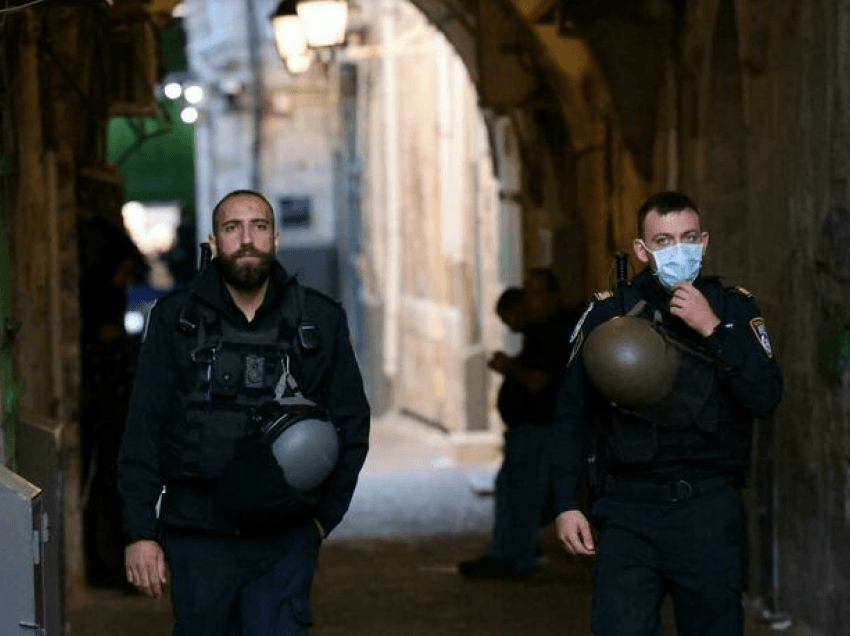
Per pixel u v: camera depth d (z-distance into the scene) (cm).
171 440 1336
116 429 2567
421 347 5712
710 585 1310
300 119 6931
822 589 1933
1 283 1758
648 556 1320
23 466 1748
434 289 5503
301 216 6975
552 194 3831
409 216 5897
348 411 1366
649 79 2945
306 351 1342
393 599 2447
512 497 2586
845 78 1805
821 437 1928
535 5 3356
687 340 1315
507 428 2617
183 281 7150
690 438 1312
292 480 1308
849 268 1806
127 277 2719
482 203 4756
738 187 2455
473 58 4409
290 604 1330
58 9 2545
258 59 6869
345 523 3588
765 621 2081
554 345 2542
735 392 1301
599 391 1317
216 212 1338
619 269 1367
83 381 2591
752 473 2222
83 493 2612
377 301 6369
